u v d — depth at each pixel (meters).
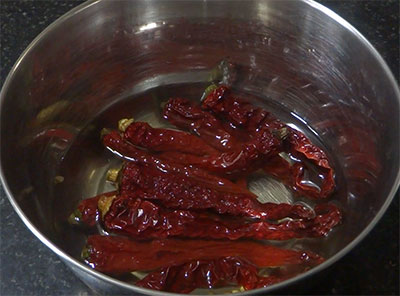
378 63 0.27
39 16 0.34
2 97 0.26
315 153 0.29
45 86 0.29
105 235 0.27
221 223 0.27
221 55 0.33
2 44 0.33
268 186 0.29
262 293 0.21
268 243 0.27
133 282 0.26
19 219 0.28
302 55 0.31
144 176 0.28
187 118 0.31
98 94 0.32
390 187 0.24
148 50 0.32
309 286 0.23
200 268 0.25
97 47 0.31
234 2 0.30
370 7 0.34
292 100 0.33
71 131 0.31
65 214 0.28
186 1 0.31
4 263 0.27
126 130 0.30
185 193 0.28
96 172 0.30
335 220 0.27
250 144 0.29
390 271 0.26
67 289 0.26
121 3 0.30
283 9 0.30
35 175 0.28
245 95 0.33
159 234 0.26
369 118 0.29
